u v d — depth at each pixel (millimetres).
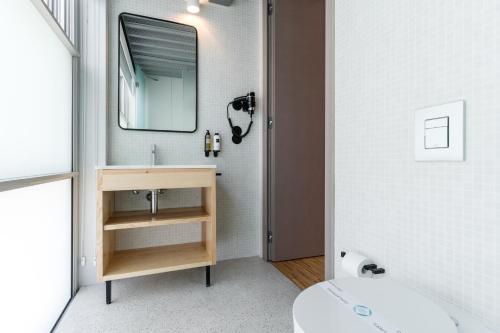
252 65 2285
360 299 541
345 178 1000
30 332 1081
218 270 1997
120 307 1469
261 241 2271
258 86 2305
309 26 2256
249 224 2289
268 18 2193
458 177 605
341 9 1022
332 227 1080
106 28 1797
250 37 2281
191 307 1477
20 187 887
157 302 1527
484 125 555
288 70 2193
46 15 1177
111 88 1866
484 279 556
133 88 1937
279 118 2172
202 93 2125
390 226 793
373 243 861
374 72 860
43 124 1225
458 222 605
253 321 1350
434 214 660
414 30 717
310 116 2268
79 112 1712
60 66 1453
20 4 994
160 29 2002
